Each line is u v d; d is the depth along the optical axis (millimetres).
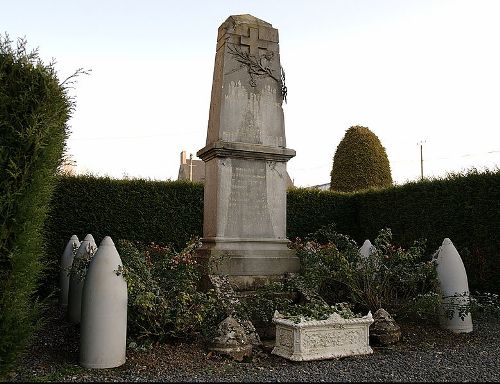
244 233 7352
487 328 6906
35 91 4809
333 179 18141
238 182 7422
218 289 6395
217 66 7953
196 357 5051
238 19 7926
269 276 7207
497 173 8961
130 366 4770
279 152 7641
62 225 10367
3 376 4363
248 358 5125
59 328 6711
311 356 5129
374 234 12258
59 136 5109
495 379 4344
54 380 4312
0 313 4363
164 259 6535
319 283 6992
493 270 8914
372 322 5527
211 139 7766
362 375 4484
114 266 4949
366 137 17750
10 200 4496
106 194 10852
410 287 7141
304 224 12594
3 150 4535
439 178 10570
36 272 4816
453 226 9797
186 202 11555
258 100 7801
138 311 5457
